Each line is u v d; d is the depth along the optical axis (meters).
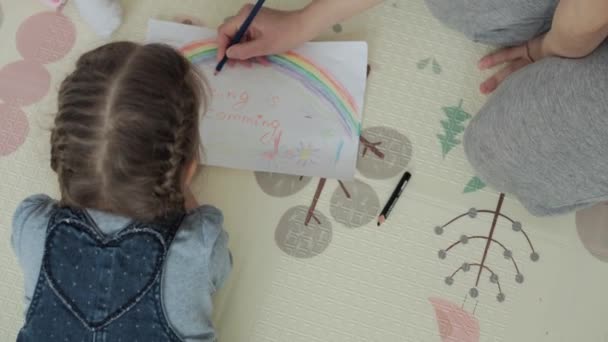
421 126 0.78
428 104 0.79
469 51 0.81
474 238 0.75
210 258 0.62
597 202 0.70
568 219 0.76
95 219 0.57
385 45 0.81
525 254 0.75
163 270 0.58
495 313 0.73
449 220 0.75
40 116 0.77
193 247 0.59
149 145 0.51
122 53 0.52
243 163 0.75
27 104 0.77
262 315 0.72
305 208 0.75
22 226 0.60
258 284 0.73
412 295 0.73
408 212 0.75
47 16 0.80
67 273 0.57
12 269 0.73
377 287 0.73
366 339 0.72
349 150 0.76
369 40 0.81
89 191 0.55
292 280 0.73
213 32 0.79
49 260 0.58
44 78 0.78
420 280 0.74
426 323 0.73
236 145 0.75
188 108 0.55
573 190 0.65
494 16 0.74
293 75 0.78
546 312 0.73
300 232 0.74
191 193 0.73
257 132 0.76
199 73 0.68
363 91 0.78
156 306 0.58
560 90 0.61
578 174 0.63
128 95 0.50
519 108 0.65
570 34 0.62
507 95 0.68
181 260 0.58
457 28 0.80
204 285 0.61
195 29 0.79
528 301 0.73
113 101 0.50
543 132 0.62
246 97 0.77
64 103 0.51
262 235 0.74
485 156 0.70
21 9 0.80
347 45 0.79
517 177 0.69
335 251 0.74
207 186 0.75
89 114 0.50
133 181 0.53
